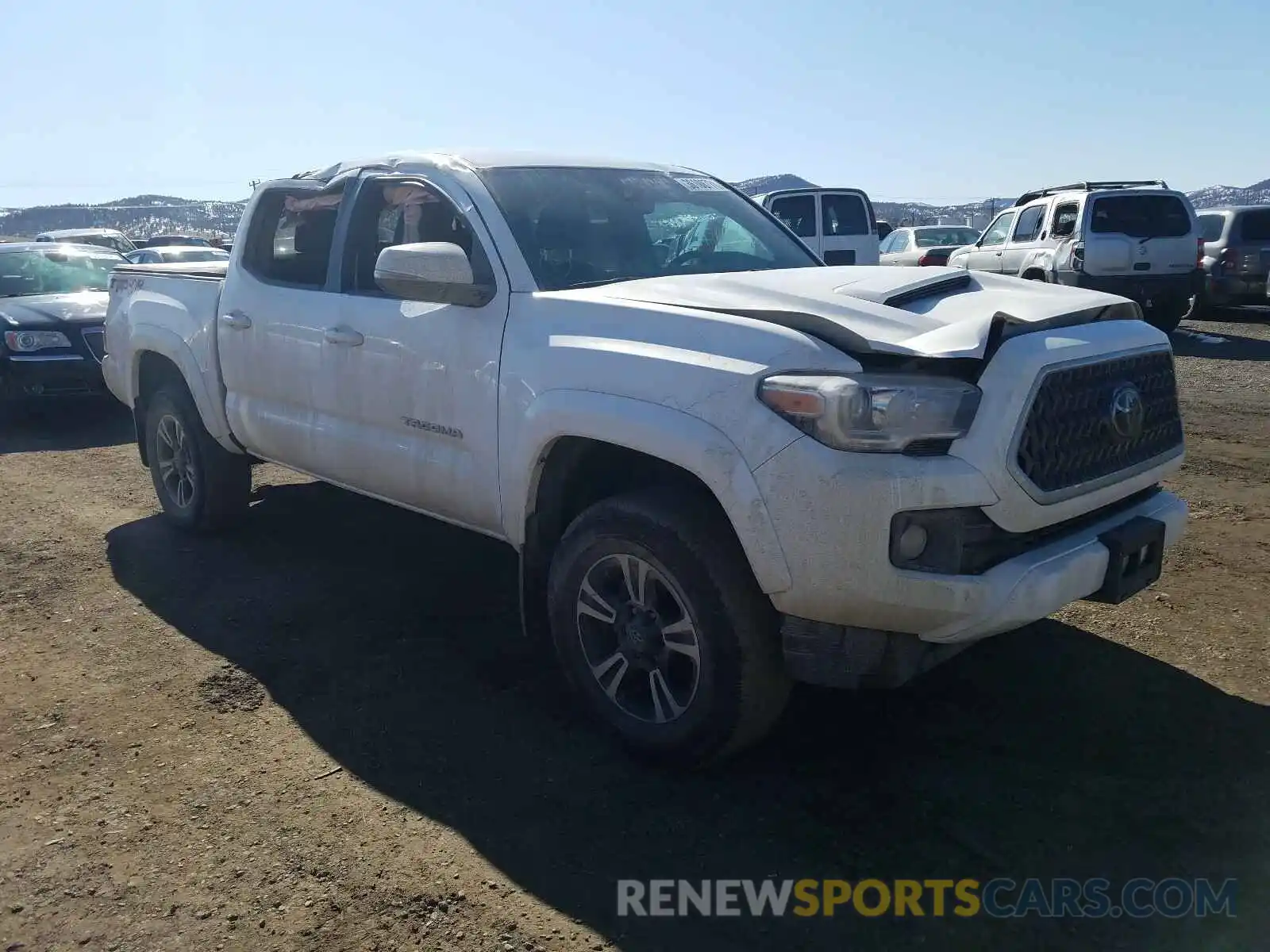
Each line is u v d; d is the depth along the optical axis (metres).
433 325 4.01
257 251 5.17
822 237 16.11
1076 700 3.75
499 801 3.21
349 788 3.29
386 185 4.51
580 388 3.39
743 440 2.97
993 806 3.13
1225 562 5.02
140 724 3.72
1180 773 3.27
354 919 2.69
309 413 4.77
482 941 2.60
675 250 4.33
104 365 6.26
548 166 4.41
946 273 3.66
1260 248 15.03
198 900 2.77
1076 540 3.17
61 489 7.08
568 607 3.53
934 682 3.92
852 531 2.83
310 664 4.18
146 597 4.94
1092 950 2.55
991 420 2.91
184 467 5.81
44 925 2.68
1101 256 13.17
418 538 5.74
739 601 3.07
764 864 2.89
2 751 3.55
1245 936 2.57
